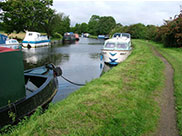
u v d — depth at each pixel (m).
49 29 48.69
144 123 3.68
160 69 8.75
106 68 12.59
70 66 13.22
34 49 26.03
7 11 32.94
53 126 3.28
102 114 3.77
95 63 14.59
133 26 39.28
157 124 3.73
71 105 4.17
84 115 3.69
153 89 5.79
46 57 17.98
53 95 6.07
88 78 9.76
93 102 4.32
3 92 3.91
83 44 36.81
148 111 4.21
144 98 4.89
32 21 37.34
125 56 13.34
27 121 3.93
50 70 7.84
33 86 7.02
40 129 3.18
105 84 5.83
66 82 8.74
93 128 3.26
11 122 3.95
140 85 5.86
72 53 21.16
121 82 6.06
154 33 30.22
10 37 36.25
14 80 4.15
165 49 17.97
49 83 6.01
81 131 3.13
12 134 3.25
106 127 3.33
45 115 3.82
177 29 17.69
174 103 4.78
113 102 4.38
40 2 37.88
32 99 4.66
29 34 29.06
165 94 5.44
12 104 4.05
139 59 10.82
